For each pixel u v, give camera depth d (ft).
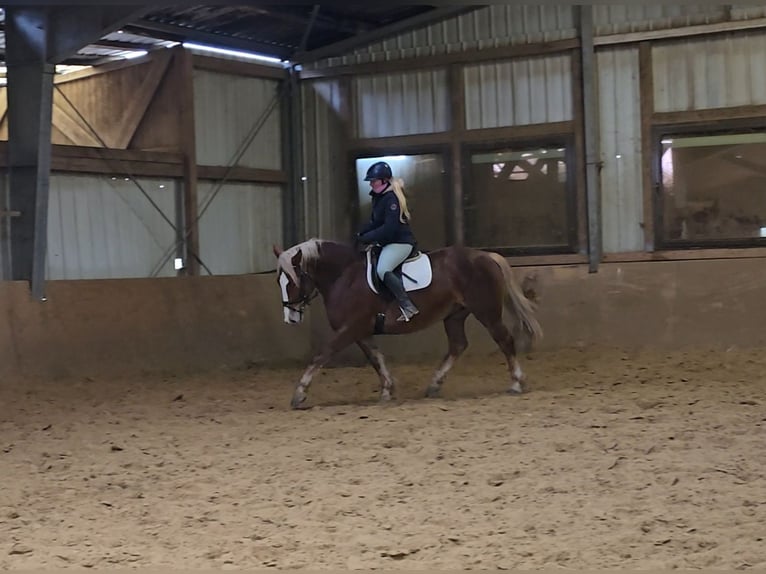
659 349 33.68
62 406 26.53
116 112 36.68
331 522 14.65
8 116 31.14
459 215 37.22
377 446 20.03
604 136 35.32
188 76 35.24
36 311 30.55
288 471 18.16
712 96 33.88
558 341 34.99
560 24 35.53
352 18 37.01
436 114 37.58
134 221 34.60
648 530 13.74
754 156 33.42
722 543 13.02
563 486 16.28
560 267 35.12
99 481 17.80
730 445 18.86
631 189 35.06
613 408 23.35
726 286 33.24
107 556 13.21
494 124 36.73
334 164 39.55
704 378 28.17
